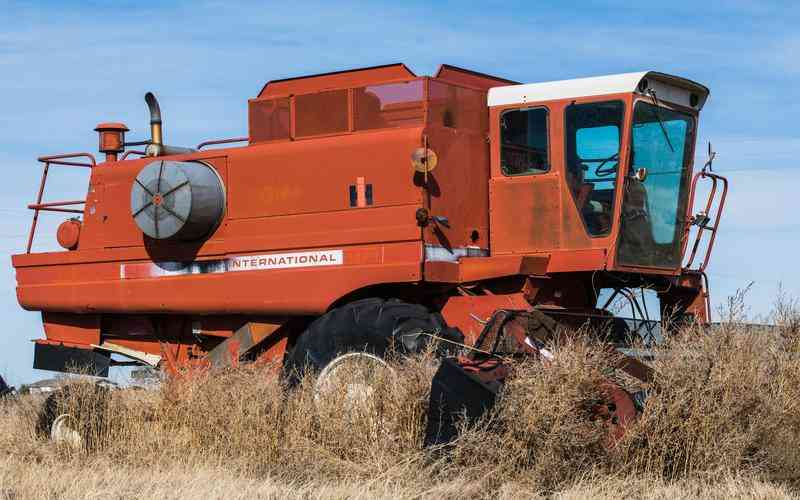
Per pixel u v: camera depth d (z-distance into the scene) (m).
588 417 7.62
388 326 9.39
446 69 10.66
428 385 8.10
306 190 10.56
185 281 11.29
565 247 10.20
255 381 9.19
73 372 10.97
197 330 11.53
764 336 9.23
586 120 10.17
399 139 10.02
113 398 9.84
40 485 7.79
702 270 11.22
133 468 8.63
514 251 10.46
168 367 11.81
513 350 8.31
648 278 10.91
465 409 7.50
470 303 10.07
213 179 11.12
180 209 10.86
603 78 10.12
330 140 10.49
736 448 7.64
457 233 10.27
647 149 10.34
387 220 10.03
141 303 11.61
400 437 7.93
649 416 7.65
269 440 8.63
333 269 10.28
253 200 10.91
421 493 7.08
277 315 10.91
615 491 7.03
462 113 10.46
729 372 7.96
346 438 8.13
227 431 8.87
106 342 12.34
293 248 10.59
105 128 12.52
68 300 12.19
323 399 8.52
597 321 9.75
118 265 11.84
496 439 7.42
